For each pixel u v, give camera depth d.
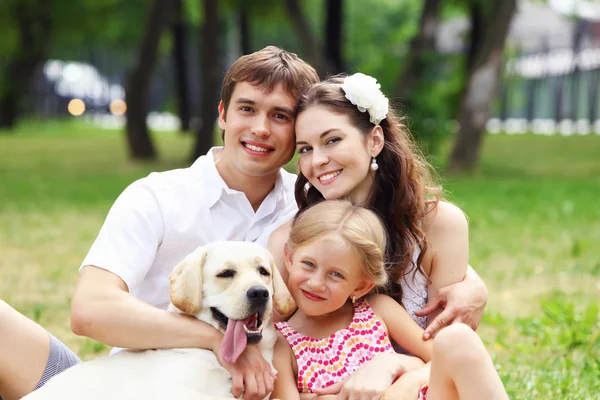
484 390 2.90
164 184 3.69
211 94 20.16
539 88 46.34
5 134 34.41
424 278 3.73
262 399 3.17
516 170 19.91
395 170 3.72
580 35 37.94
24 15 30.88
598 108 42.06
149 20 21.69
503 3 18.72
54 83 56.06
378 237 3.46
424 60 18.69
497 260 9.08
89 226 11.42
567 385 4.59
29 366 3.37
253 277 3.15
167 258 3.67
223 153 3.87
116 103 61.53
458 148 19.08
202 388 3.07
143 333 3.18
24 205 13.55
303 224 3.45
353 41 42.69
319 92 3.63
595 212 12.50
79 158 23.12
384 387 3.12
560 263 8.88
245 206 3.84
